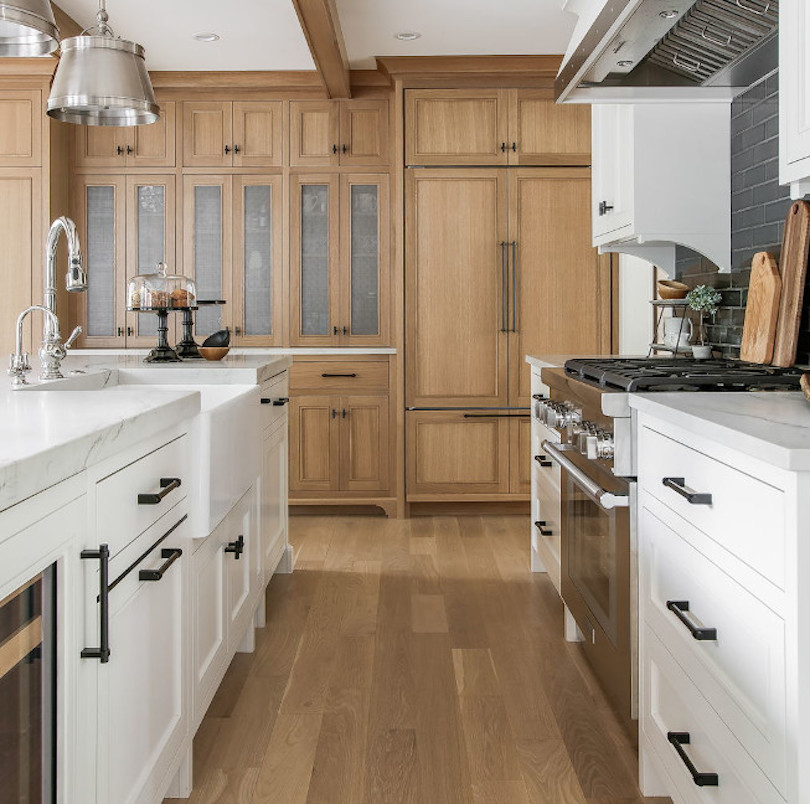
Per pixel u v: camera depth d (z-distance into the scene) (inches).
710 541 57.8
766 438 47.9
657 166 116.0
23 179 186.2
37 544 41.6
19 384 89.3
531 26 165.2
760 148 106.0
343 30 167.2
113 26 165.9
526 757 82.4
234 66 188.4
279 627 119.3
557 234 189.3
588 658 100.8
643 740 75.0
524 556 157.6
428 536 174.4
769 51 94.6
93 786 49.8
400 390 189.8
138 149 196.4
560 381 103.3
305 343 198.1
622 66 102.9
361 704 94.4
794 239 91.7
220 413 80.1
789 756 45.7
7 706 38.4
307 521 190.1
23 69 182.2
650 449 72.5
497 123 187.8
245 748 84.4
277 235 196.7
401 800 74.8
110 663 52.8
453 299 189.6
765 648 48.9
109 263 197.8
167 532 66.2
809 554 44.7
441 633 116.9
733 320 114.3
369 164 195.9
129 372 115.3
